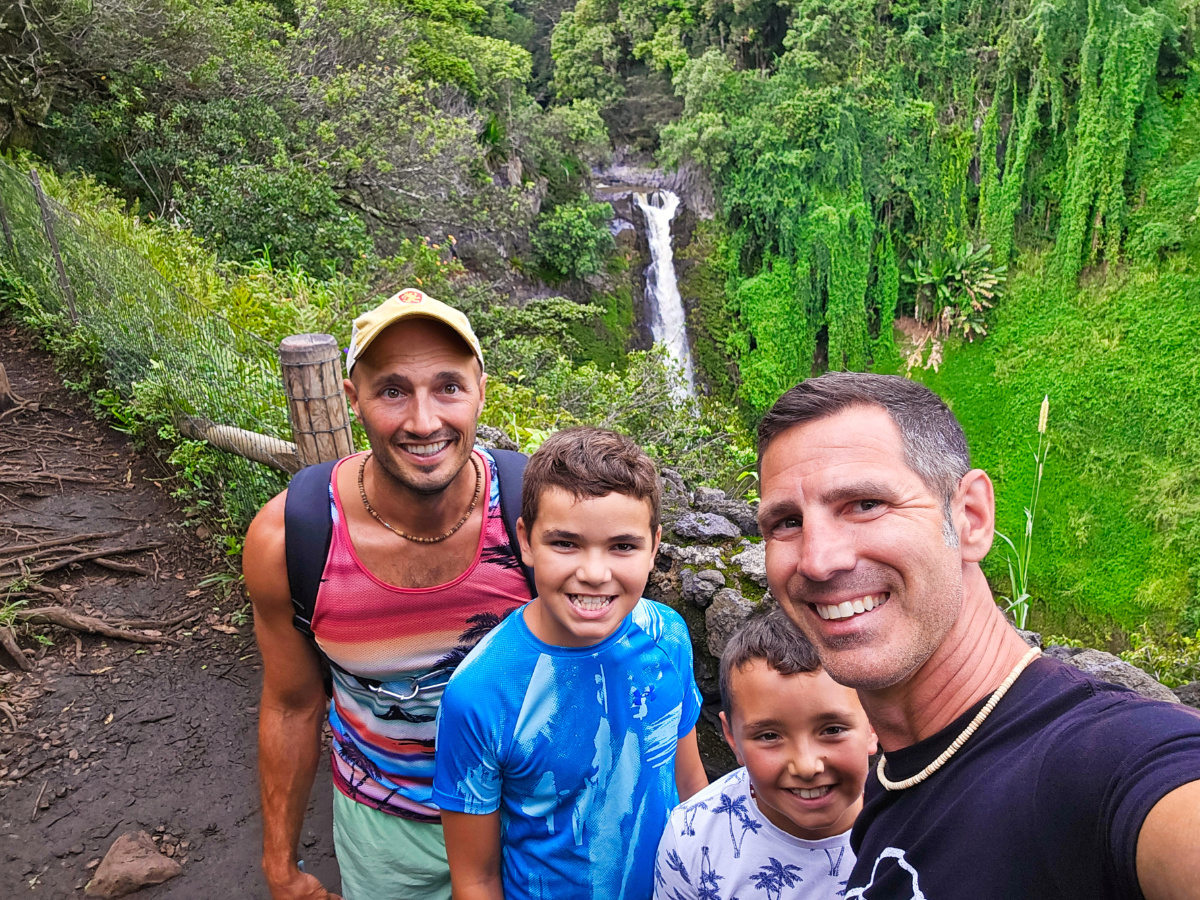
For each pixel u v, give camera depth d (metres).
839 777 1.44
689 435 7.27
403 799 1.85
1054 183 30.66
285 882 1.97
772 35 34.28
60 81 12.90
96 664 3.98
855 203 31.34
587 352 26.47
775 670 1.40
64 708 3.70
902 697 0.96
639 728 1.59
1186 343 28.02
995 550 28.48
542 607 1.53
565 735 1.52
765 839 1.52
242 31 14.66
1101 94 28.84
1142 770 0.69
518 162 25.52
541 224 25.52
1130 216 29.50
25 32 12.49
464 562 1.75
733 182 31.61
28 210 8.07
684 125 31.47
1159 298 28.66
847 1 31.39
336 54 15.47
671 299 31.08
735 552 2.92
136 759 3.43
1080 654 2.50
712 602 2.69
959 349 32.09
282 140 13.04
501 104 25.95
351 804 1.91
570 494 1.42
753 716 1.44
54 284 7.73
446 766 1.55
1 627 3.98
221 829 3.10
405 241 11.84
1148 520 26.95
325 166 12.70
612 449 1.45
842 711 1.39
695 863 1.55
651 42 34.88
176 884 2.86
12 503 5.20
